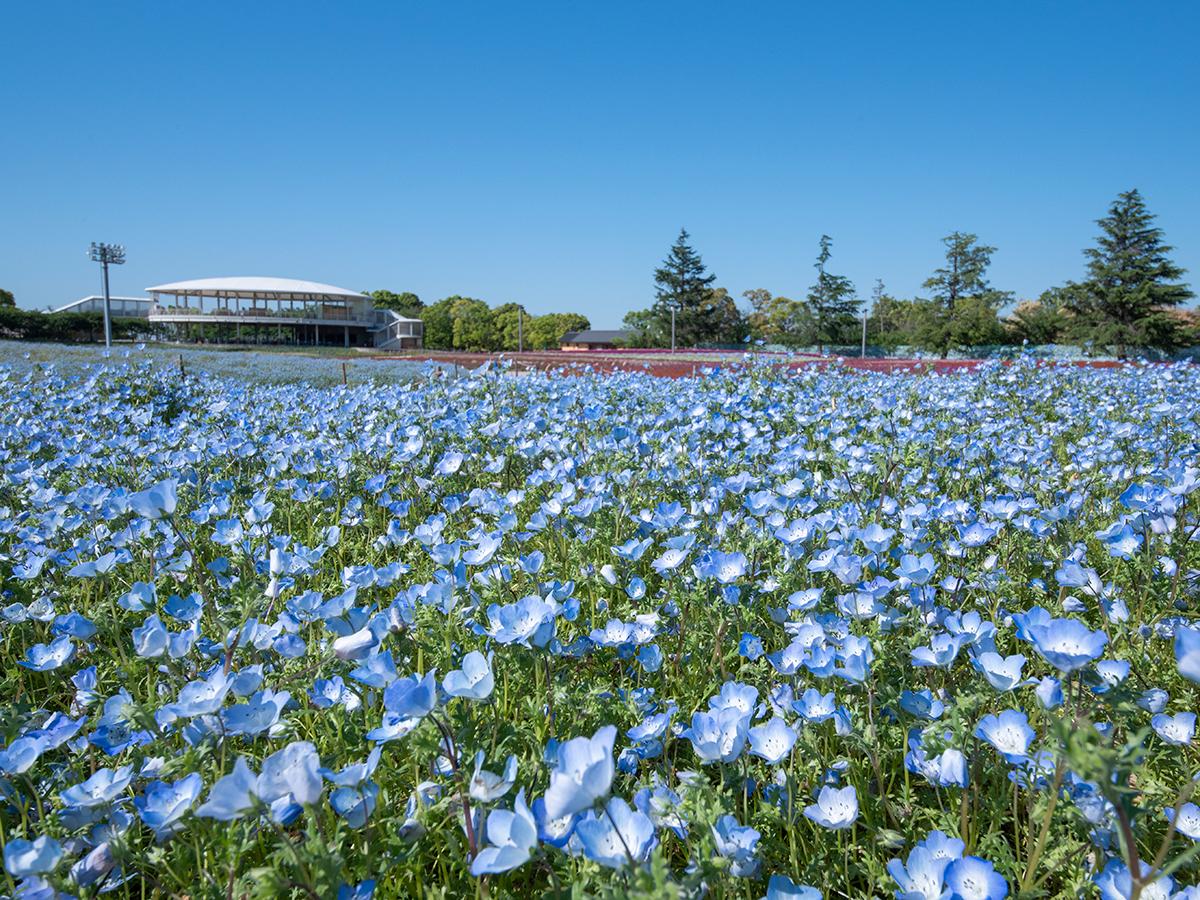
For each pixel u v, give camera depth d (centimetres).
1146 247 5369
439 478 541
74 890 158
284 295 10069
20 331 6869
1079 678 179
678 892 120
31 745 195
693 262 8062
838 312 7356
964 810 183
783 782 194
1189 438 661
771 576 305
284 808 171
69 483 533
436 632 250
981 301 6525
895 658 231
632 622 298
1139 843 181
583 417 712
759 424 700
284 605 305
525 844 135
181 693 187
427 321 10900
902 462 474
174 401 1140
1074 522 396
